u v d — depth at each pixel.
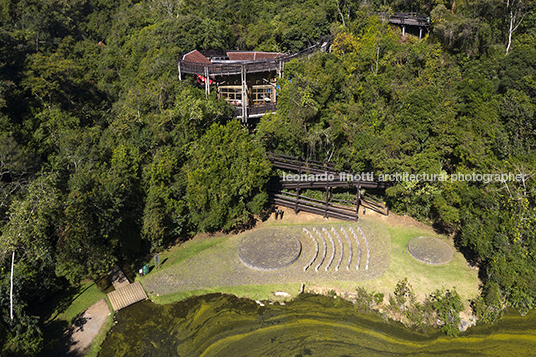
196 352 33.50
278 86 60.97
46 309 37.50
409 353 33.16
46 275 36.88
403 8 81.19
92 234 37.53
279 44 78.38
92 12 123.94
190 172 45.53
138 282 41.44
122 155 44.41
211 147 46.59
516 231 35.94
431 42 62.69
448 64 59.00
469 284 40.16
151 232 43.12
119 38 95.38
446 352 33.19
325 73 57.34
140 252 46.12
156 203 43.62
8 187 39.50
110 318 36.94
